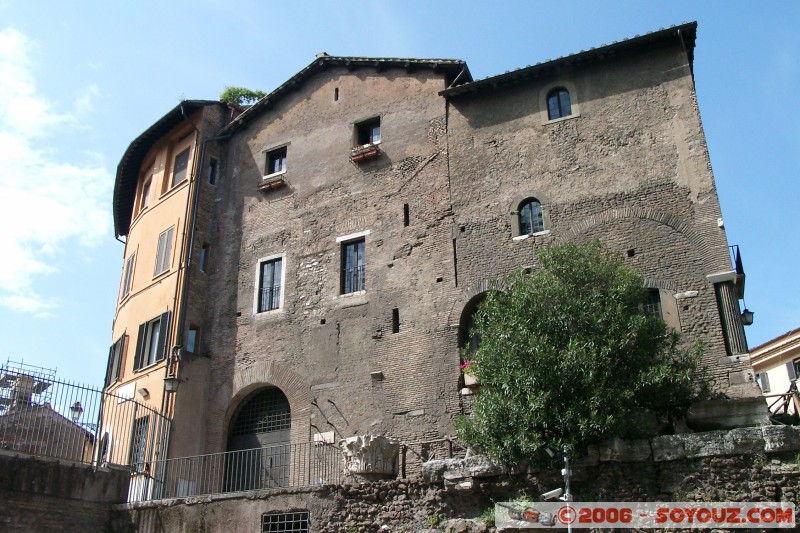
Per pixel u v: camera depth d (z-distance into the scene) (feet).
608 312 60.95
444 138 92.79
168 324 96.94
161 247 105.19
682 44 83.82
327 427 86.17
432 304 85.56
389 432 82.38
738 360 69.62
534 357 59.31
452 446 78.33
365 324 88.94
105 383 106.42
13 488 67.05
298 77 107.24
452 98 94.17
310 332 92.07
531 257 82.17
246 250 101.71
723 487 54.60
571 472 58.34
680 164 79.30
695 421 60.64
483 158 89.45
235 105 113.80
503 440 58.54
